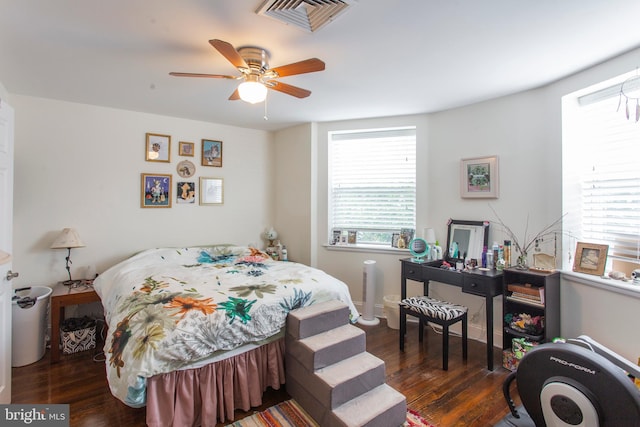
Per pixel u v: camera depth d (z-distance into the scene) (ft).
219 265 10.12
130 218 11.23
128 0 4.99
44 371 8.15
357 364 6.60
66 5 5.11
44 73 7.89
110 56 6.96
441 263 10.26
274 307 7.00
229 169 13.41
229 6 5.14
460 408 6.70
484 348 9.50
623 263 7.22
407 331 10.82
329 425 5.81
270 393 7.32
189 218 12.46
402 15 5.40
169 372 5.75
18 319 8.36
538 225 8.85
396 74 7.96
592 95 7.95
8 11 5.27
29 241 9.62
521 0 4.99
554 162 8.41
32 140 9.62
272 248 13.76
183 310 6.16
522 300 8.27
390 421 5.87
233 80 8.34
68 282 9.84
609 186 7.69
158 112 11.39
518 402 6.88
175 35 6.07
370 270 11.52
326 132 12.80
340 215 13.03
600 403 4.72
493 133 9.79
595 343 6.12
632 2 5.05
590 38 6.17
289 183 13.84
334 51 6.72
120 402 6.88
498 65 7.41
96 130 10.57
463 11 5.29
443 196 11.02
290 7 5.15
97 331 10.31
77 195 10.30
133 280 8.16
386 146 12.32
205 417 6.07
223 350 6.32
